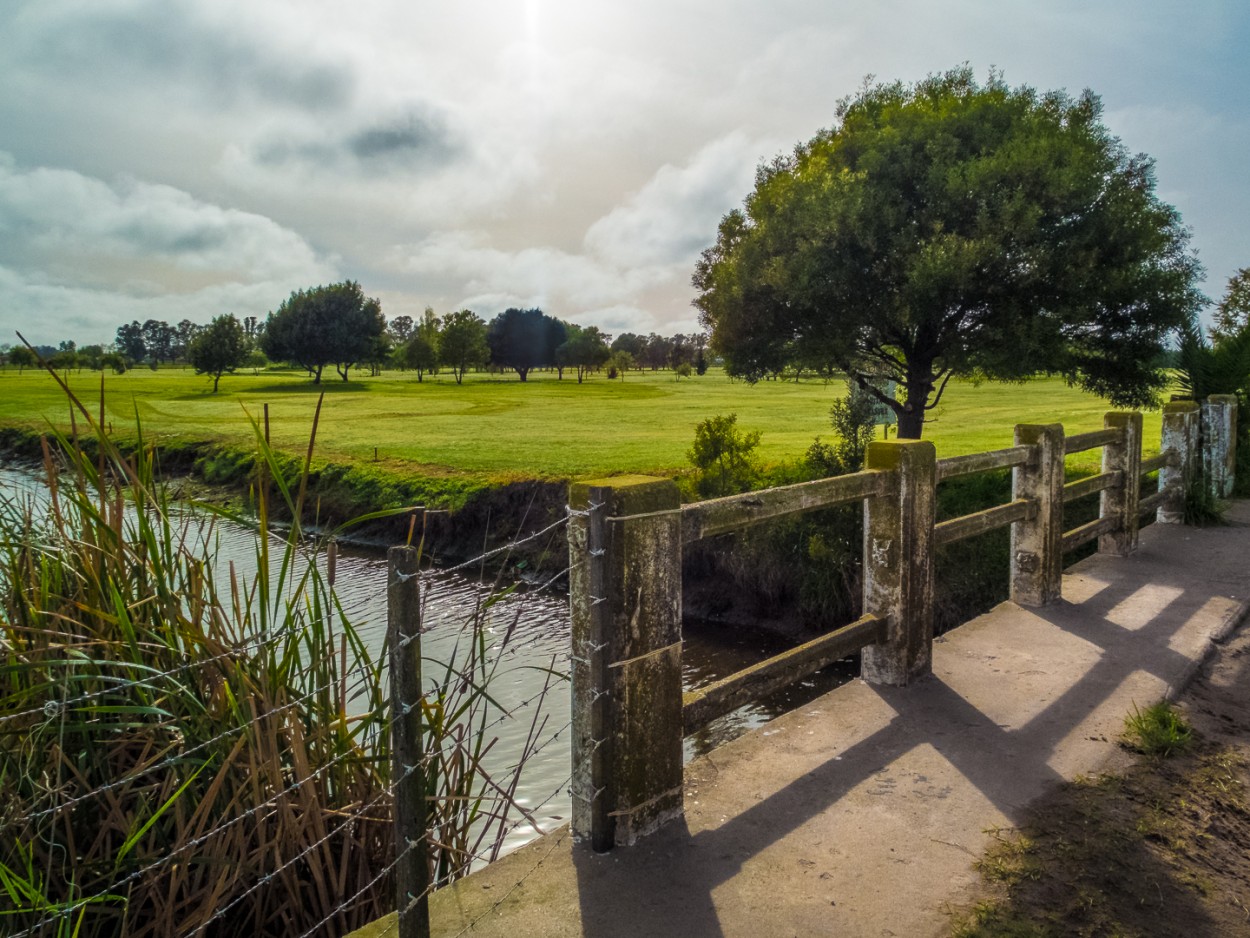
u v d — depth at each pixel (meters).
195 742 3.00
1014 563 6.41
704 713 3.49
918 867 3.02
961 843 3.18
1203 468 11.17
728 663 12.69
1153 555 8.03
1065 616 6.05
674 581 3.22
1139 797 3.53
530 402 60.53
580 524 3.04
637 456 25.77
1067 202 12.09
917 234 12.85
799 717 4.33
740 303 14.05
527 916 2.71
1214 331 15.94
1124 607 6.28
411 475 22.64
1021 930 2.66
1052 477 6.27
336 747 3.28
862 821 3.33
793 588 14.05
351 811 3.24
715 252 16.19
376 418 44.09
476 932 2.63
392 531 20.05
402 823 2.25
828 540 13.49
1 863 2.44
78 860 2.87
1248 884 2.97
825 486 4.17
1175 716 4.32
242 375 117.25
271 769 2.96
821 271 12.97
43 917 2.58
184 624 3.09
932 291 11.88
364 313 102.38
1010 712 4.39
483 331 105.38
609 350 120.44
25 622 3.08
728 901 2.80
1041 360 12.57
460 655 6.76
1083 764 3.83
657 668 3.18
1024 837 3.22
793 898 2.82
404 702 2.20
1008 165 12.14
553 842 3.15
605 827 3.07
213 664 3.12
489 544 18.83
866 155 13.29
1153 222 12.77
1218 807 3.49
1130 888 2.91
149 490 3.21
